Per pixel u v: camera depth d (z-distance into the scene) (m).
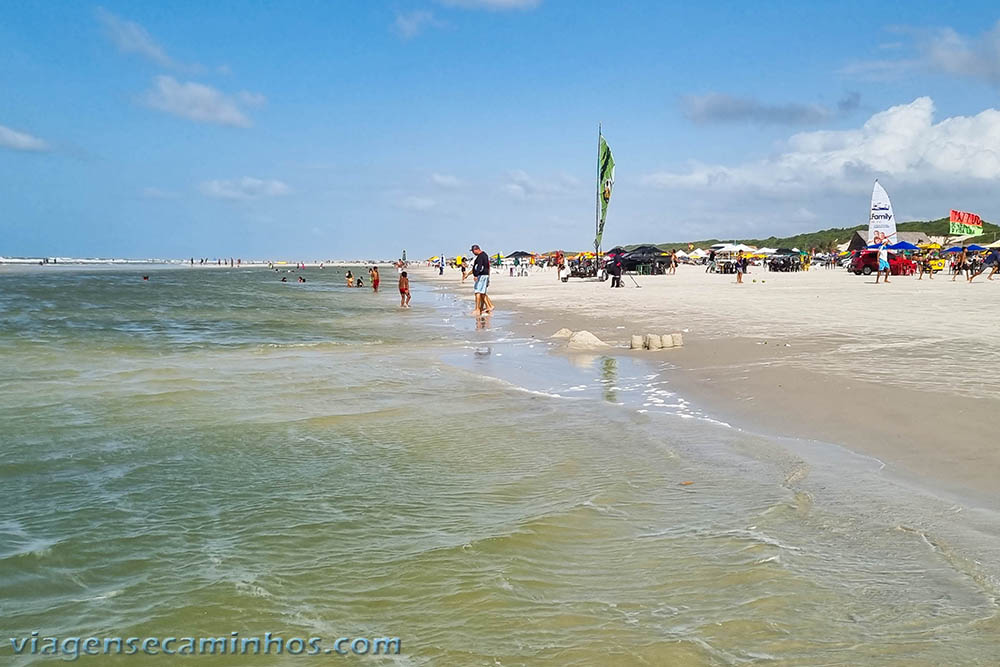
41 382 10.53
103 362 12.84
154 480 5.74
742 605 3.51
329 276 100.56
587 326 17.81
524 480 5.69
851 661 2.98
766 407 7.97
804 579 3.76
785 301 25.38
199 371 11.73
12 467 6.07
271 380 10.78
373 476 5.84
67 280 72.44
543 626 3.37
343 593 3.74
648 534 4.48
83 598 3.72
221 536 4.54
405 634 3.33
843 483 5.32
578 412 8.27
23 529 4.66
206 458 6.39
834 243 140.12
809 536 4.35
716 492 5.26
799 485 5.32
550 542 4.38
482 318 22.20
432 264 174.75
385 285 63.66
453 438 7.12
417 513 4.95
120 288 53.88
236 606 3.62
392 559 4.16
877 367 9.81
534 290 41.50
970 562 3.88
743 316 19.08
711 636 3.23
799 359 10.88
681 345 13.48
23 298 38.03
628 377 10.64
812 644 3.12
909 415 7.04
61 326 20.75
